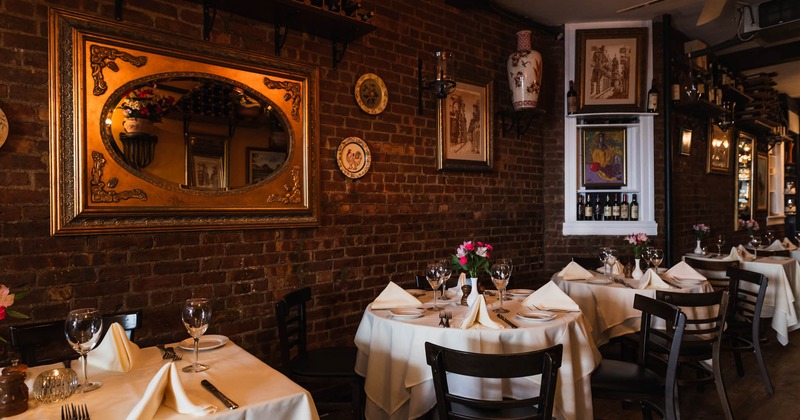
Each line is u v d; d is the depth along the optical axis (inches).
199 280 105.1
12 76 84.4
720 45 200.4
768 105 271.1
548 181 192.9
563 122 192.2
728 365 153.1
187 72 102.8
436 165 154.3
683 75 212.5
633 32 184.1
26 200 85.4
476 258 102.7
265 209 113.9
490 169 169.3
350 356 107.3
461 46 163.5
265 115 115.1
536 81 169.0
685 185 216.8
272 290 116.8
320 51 126.7
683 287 130.4
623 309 126.5
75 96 89.3
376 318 94.8
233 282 110.3
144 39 97.0
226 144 108.9
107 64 93.0
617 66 185.0
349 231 131.9
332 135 128.7
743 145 286.0
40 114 87.2
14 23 84.7
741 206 282.7
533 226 188.9
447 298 112.3
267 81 115.0
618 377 93.6
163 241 100.3
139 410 46.9
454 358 65.3
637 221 188.5
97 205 91.4
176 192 101.0
